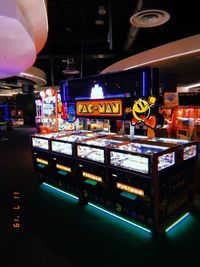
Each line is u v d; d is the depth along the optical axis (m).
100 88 3.52
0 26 3.29
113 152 2.87
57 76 17.33
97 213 3.24
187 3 5.95
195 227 2.83
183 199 2.99
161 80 11.41
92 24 7.89
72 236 2.69
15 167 5.96
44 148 4.21
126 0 6.07
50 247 2.49
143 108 2.87
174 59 7.48
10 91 20.67
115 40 9.34
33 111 21.69
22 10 3.24
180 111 8.51
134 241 2.56
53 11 6.80
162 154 2.52
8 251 2.43
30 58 5.61
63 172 3.84
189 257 2.28
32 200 3.73
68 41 9.38
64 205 3.52
